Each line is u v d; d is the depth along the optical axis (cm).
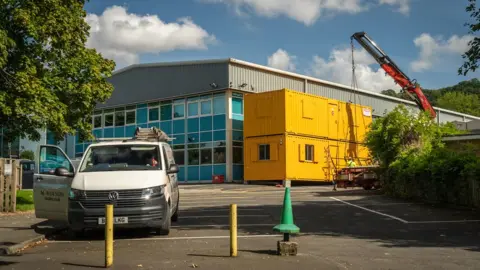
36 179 1213
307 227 1283
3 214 1574
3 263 815
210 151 3972
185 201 2262
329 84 4734
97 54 2027
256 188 3169
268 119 3541
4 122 1827
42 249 979
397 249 942
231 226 859
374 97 5341
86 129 2028
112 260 798
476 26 1321
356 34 4062
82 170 1149
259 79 4091
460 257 855
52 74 1833
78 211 1039
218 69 3922
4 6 1658
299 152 3531
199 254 878
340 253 895
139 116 4497
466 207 1670
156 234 1155
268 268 757
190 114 4128
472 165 1594
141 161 1185
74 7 1891
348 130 4044
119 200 1042
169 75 4253
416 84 4009
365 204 1889
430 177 1902
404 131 2317
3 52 1585
